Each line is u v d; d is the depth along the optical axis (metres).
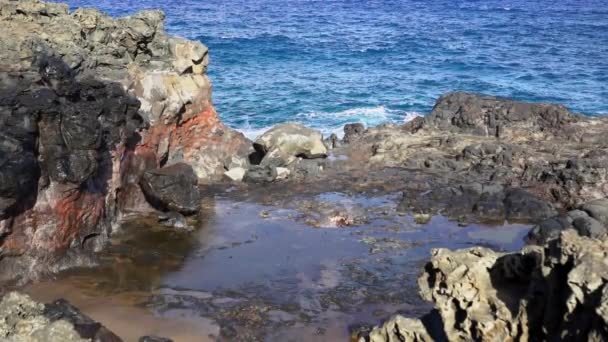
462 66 52.03
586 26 77.50
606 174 21.92
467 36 68.19
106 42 22.28
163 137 22.22
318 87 42.62
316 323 14.70
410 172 24.03
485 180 23.00
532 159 23.86
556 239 9.91
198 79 24.31
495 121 27.28
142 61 23.14
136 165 20.56
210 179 23.69
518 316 10.18
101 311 14.92
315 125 34.66
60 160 16.45
